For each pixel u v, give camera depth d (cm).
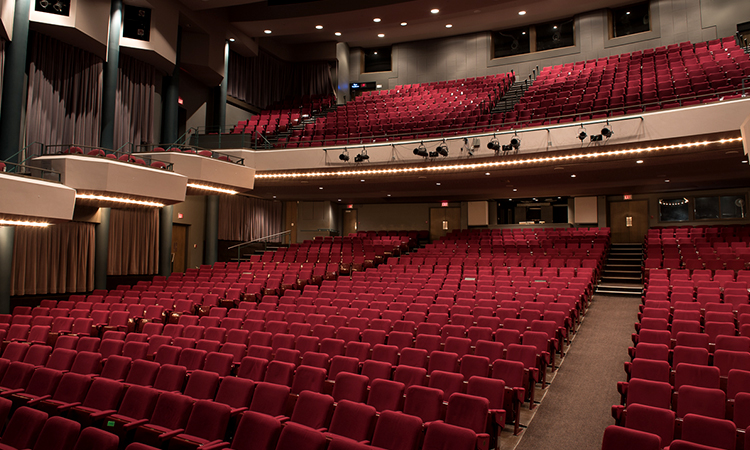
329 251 1289
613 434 296
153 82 1252
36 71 987
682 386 381
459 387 424
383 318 693
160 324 661
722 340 502
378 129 1303
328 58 1792
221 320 685
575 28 1614
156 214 1251
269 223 1652
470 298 769
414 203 1684
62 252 1047
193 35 1341
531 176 1195
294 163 1222
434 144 1126
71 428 340
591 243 1180
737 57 1209
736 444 325
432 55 1814
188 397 387
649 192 1404
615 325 771
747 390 399
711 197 1343
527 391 484
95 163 845
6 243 899
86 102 1090
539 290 788
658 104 995
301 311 740
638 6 1560
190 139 1277
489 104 1402
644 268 1026
